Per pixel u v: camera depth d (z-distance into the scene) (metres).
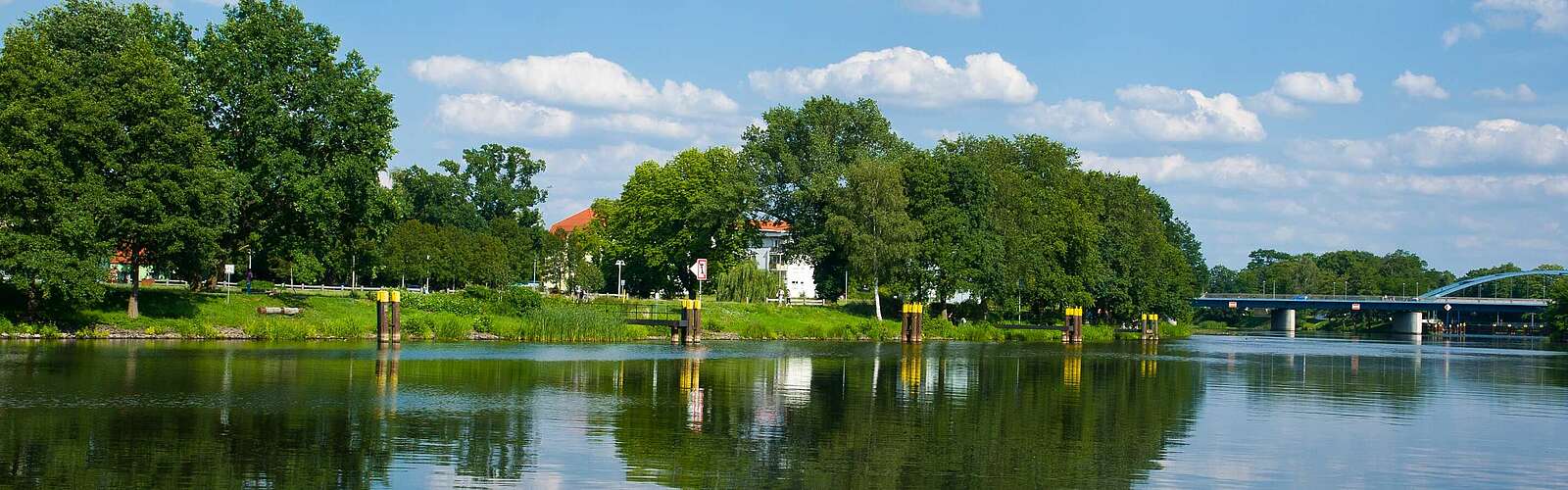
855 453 30.11
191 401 36.88
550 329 76.94
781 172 113.69
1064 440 32.94
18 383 40.88
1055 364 65.25
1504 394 48.88
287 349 60.41
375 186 75.50
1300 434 34.91
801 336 91.94
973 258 105.06
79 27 67.12
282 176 71.00
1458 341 131.88
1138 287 128.12
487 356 58.47
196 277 79.69
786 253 115.44
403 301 80.38
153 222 64.75
